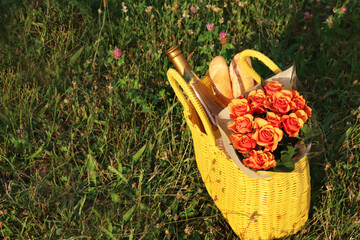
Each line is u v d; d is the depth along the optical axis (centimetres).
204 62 294
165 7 326
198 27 317
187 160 234
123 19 330
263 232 195
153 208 222
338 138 254
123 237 208
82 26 334
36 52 307
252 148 158
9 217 213
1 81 283
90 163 232
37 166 246
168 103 263
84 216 215
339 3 358
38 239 206
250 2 360
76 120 262
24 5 336
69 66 303
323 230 214
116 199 220
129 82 279
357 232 206
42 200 223
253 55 189
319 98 286
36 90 276
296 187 181
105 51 316
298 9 354
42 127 267
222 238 216
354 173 224
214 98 214
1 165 243
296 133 157
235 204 192
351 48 328
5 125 261
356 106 274
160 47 308
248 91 182
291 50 320
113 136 260
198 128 194
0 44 307
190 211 223
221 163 188
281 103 159
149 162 244
